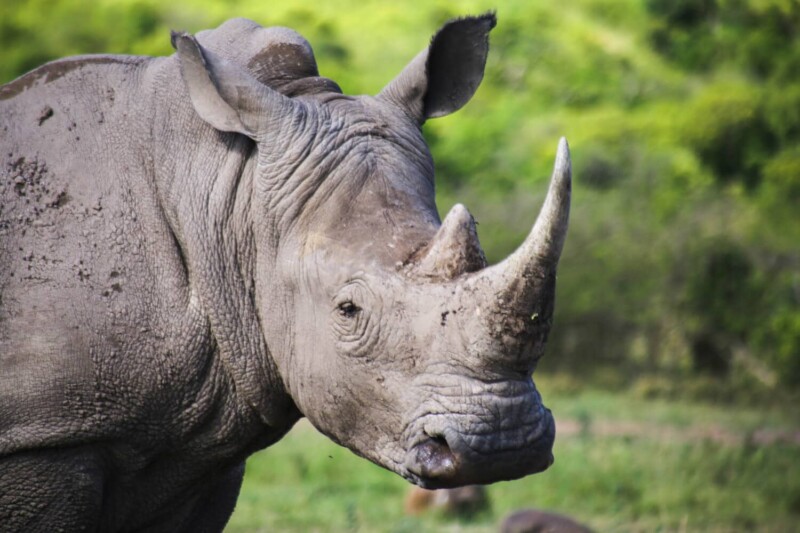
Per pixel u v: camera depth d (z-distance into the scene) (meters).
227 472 19.80
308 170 17.66
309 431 50.59
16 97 19.00
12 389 17.67
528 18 141.62
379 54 129.12
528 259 15.46
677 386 73.50
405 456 16.48
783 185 92.94
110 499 18.64
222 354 18.27
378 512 35.25
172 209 18.33
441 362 16.12
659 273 82.94
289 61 19.14
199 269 18.17
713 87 106.88
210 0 124.88
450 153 110.25
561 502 36.84
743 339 79.31
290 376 17.78
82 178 18.41
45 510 17.95
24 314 17.81
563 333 82.50
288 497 36.91
